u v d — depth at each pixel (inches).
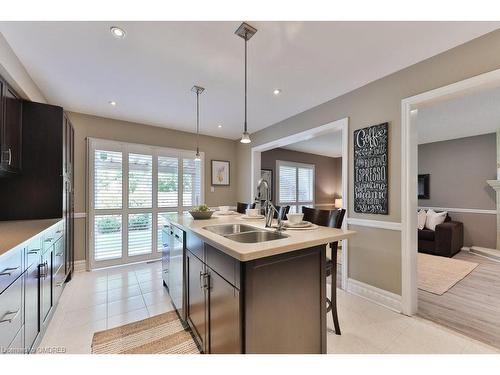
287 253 51.1
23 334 56.2
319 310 58.2
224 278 51.3
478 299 97.7
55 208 95.4
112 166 141.7
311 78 94.5
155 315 85.6
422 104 83.4
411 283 84.7
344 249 106.7
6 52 70.2
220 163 189.9
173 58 80.1
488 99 115.5
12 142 81.7
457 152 195.0
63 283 103.3
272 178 235.0
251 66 85.6
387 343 69.0
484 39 67.7
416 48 74.7
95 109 128.5
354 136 103.9
